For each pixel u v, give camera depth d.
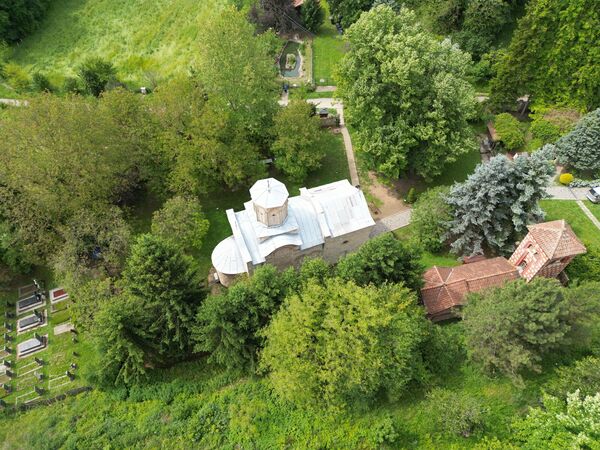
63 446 36.38
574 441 28.48
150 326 37.78
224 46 51.91
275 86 59.62
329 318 33.66
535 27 55.09
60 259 43.34
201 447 35.19
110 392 39.56
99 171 47.88
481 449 31.44
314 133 54.16
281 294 37.62
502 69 59.72
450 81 48.16
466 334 38.03
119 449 35.66
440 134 49.25
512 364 32.72
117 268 46.22
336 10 79.38
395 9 74.69
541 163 41.94
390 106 51.62
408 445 33.78
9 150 45.41
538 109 59.81
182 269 37.66
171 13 84.00
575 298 33.75
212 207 56.38
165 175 53.41
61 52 80.69
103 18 85.06
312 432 35.06
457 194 47.00
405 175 58.94
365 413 35.75
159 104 52.53
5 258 48.09
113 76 71.12
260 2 79.25
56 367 43.38
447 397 33.88
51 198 45.00
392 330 33.75
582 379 32.84
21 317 47.84
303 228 44.81
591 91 57.28
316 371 33.56
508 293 35.00
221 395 38.06
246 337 37.31
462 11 70.75
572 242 39.41
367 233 46.94
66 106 47.19
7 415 39.75
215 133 50.50
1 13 77.69
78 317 41.75
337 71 53.88
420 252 40.09
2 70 74.12
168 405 38.03
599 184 53.31
